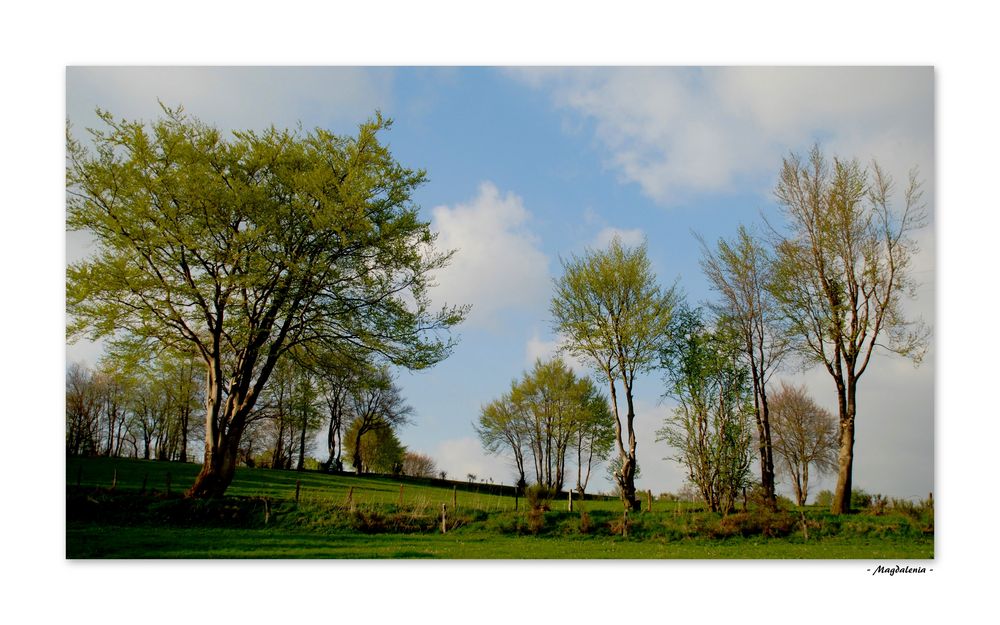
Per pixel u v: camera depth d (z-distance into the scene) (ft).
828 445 154.61
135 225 73.05
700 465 87.76
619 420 101.86
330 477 139.85
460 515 87.40
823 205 92.22
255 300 80.28
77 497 73.41
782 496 99.25
